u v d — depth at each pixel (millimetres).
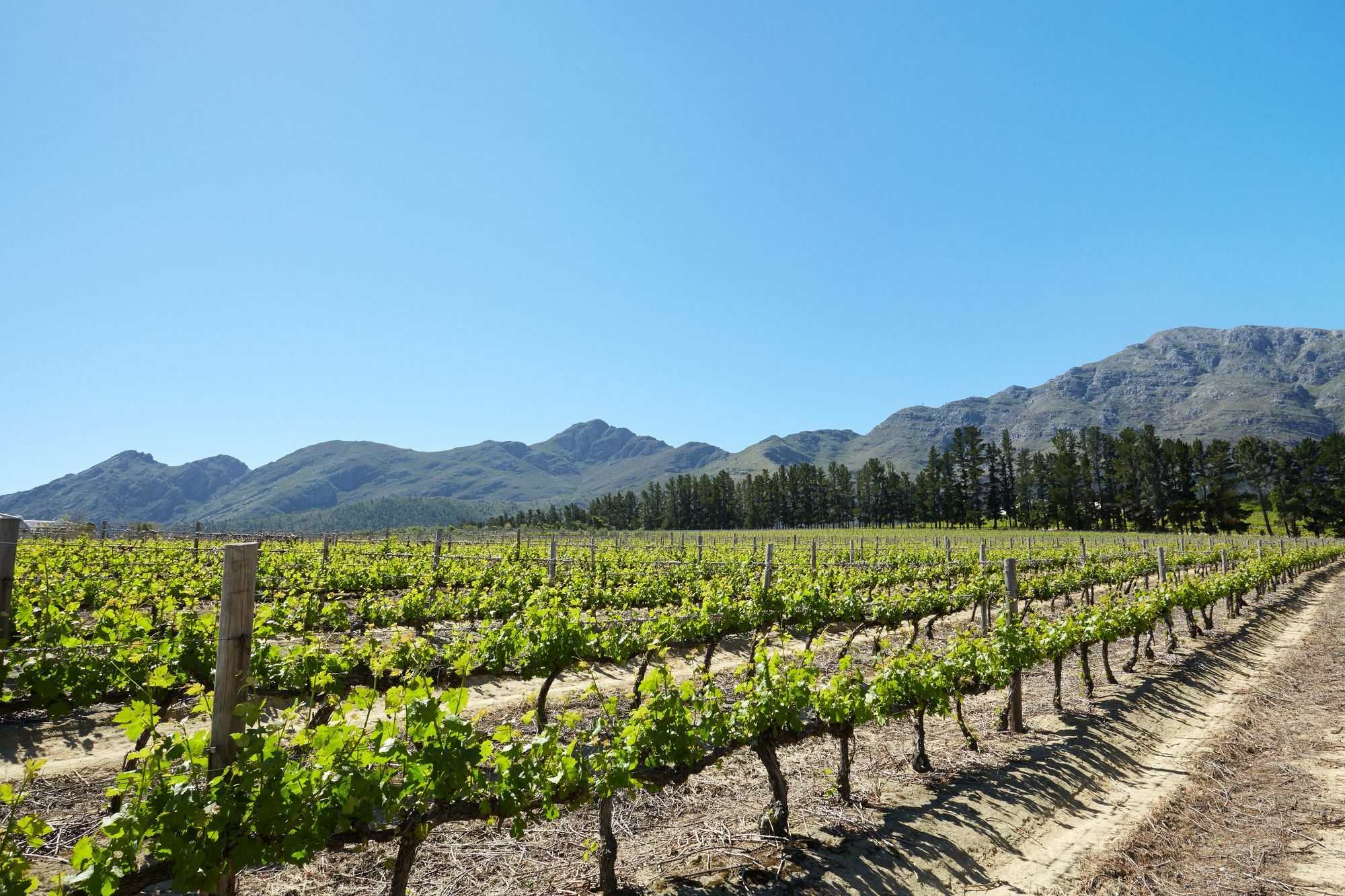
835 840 5090
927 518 106625
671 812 5512
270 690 5762
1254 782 6992
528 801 3791
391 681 6777
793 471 119625
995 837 5453
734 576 15672
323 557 17547
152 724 2963
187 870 2727
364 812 3172
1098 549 35594
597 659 8086
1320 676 12008
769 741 5188
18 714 6891
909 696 6285
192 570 13820
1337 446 79562
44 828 2684
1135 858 5297
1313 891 4879
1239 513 80250
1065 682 10812
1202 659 12891
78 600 9859
